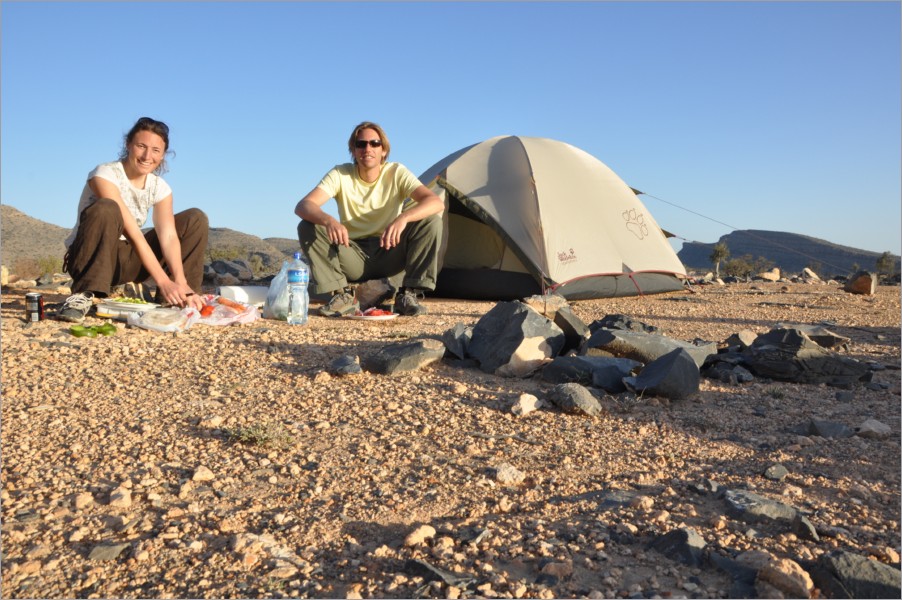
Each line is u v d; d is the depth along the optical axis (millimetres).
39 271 14109
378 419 3268
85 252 5566
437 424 3221
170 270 6137
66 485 2387
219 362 4277
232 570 1841
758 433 3180
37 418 3111
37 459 2629
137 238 5648
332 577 1826
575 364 3969
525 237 8836
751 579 1784
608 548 1987
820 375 4164
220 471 2570
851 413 3518
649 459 2807
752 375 4262
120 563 1877
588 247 9164
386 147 6578
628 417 3393
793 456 2822
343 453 2803
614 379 3836
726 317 7473
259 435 2865
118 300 5664
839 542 2008
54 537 2014
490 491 2453
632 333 4410
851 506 2297
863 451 2887
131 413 3223
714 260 15008
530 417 3363
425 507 2307
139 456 2684
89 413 3209
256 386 3768
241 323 5809
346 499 2359
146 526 2086
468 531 2084
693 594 1730
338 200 6719
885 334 6297
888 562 1896
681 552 1917
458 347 4504
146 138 5613
